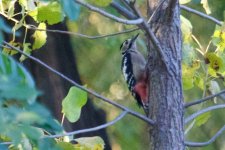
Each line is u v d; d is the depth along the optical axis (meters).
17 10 11.17
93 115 14.66
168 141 8.76
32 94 4.85
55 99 14.04
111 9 13.85
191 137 17.36
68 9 5.29
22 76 5.26
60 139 8.95
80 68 16.33
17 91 4.80
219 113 17.28
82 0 7.89
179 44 8.98
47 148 5.95
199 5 15.47
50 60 14.29
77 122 14.23
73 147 8.64
